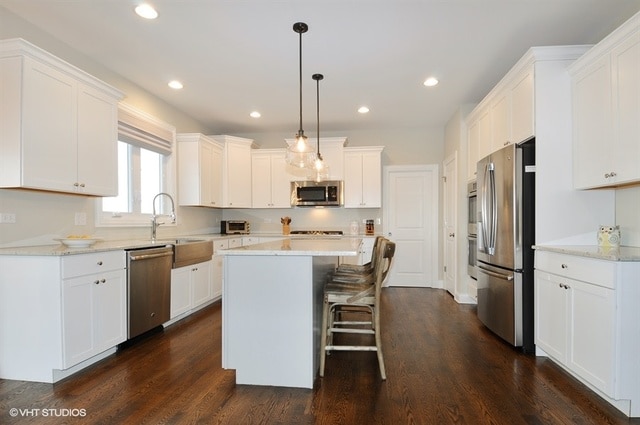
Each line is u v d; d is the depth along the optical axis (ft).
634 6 7.95
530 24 8.68
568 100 8.73
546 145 8.80
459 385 7.40
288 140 17.84
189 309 12.38
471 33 9.09
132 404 6.63
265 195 18.13
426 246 18.34
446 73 11.53
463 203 14.64
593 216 8.73
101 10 8.09
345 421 6.09
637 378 6.26
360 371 8.11
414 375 7.88
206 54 10.21
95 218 10.70
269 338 7.41
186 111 15.44
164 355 9.01
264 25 8.70
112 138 10.11
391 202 18.61
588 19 8.47
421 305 14.32
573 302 7.47
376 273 7.86
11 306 7.59
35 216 8.83
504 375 7.88
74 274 7.72
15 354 7.60
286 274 7.38
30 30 8.65
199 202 14.85
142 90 12.78
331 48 9.85
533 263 9.23
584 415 6.28
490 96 11.44
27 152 7.57
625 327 6.28
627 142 6.89
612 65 7.27
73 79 8.73
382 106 14.85
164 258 10.89
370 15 8.27
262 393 7.07
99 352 8.43
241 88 12.79
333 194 17.39
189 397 6.91
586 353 7.05
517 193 9.29
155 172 13.99
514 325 9.34
